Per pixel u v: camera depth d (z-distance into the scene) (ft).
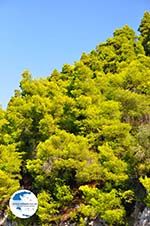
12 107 193.26
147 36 256.32
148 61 203.41
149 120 164.25
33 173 161.27
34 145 181.06
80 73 180.65
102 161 141.28
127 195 131.64
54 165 148.97
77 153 148.15
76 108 166.20
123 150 144.87
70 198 145.79
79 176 144.66
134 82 180.55
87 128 161.38
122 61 218.59
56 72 236.02
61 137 152.66
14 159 172.55
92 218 139.44
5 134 190.29
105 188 137.90
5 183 162.50
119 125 148.46
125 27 256.93
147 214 128.26
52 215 146.72
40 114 181.98
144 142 133.80
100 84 182.91
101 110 160.56
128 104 168.04
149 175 134.41
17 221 158.71
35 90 198.29
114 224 133.90
